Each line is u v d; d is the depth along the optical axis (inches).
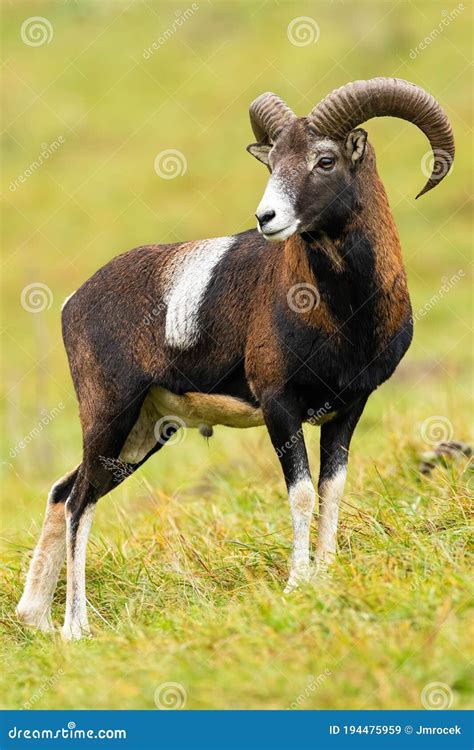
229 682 214.7
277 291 270.8
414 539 262.2
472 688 203.6
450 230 936.9
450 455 335.9
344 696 206.7
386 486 322.3
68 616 280.7
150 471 484.7
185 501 374.3
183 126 1245.1
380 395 589.0
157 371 293.3
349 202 261.4
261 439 420.8
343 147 262.5
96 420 299.3
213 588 272.8
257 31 1397.6
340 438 281.1
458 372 624.7
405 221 961.5
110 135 1257.4
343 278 263.4
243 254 284.7
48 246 1039.6
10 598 305.9
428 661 206.2
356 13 1338.6
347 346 267.0
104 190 1131.3
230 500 346.3
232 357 283.1
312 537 290.0
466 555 253.1
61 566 301.6
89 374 301.6
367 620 225.0
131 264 302.5
